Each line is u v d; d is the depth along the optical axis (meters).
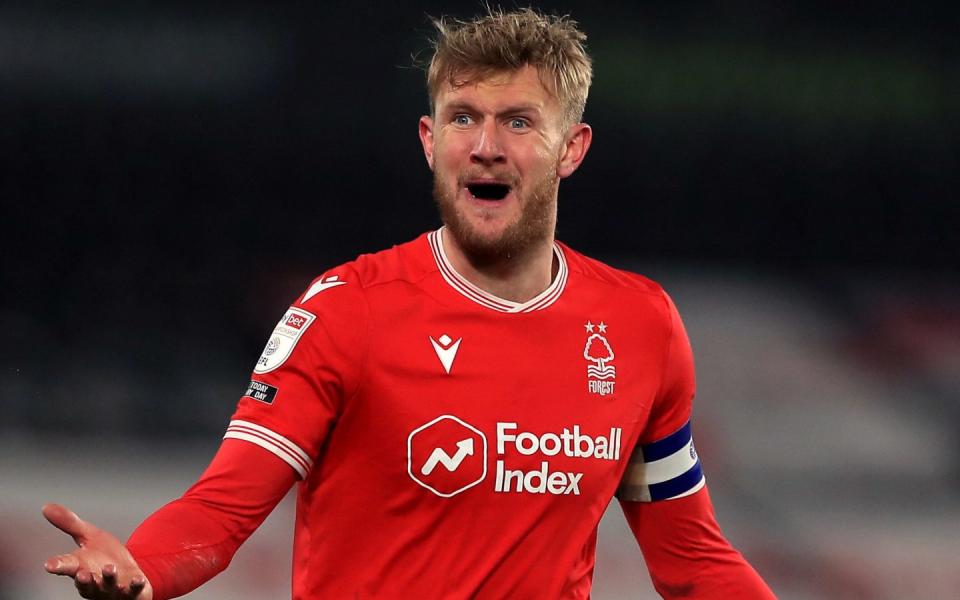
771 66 47.56
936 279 46.44
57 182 44.44
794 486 36.69
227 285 43.09
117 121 45.16
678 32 47.28
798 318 43.38
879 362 41.53
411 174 45.75
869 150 47.50
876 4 47.66
